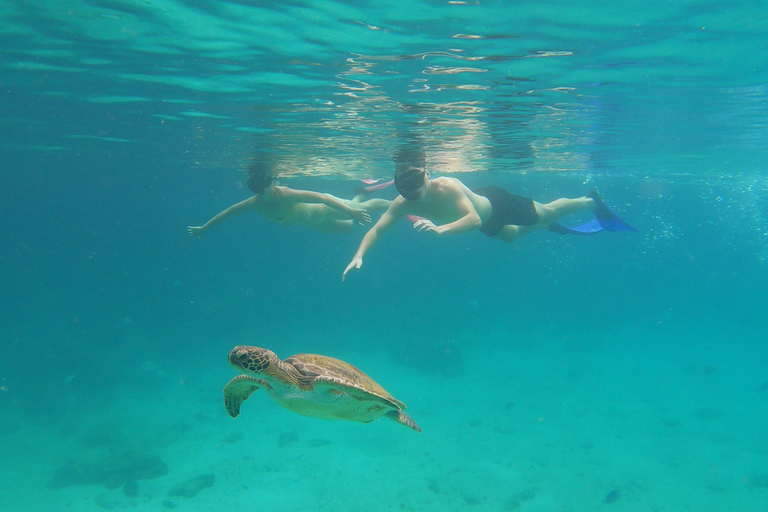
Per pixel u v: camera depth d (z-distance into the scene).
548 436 16.23
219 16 7.00
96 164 28.39
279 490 12.16
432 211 7.79
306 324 37.66
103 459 13.70
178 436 15.91
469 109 11.45
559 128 14.05
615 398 21.17
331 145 16.31
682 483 12.47
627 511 11.05
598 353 32.47
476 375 25.61
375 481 12.69
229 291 43.53
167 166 26.94
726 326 47.50
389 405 3.49
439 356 26.67
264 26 7.25
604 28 7.08
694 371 26.58
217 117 12.79
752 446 14.97
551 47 7.76
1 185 47.72
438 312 46.41
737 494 11.76
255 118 12.70
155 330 32.78
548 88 9.89
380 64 8.53
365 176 26.42
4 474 13.27
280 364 3.78
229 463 13.80
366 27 7.12
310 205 10.86
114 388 21.41
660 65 8.66
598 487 12.29
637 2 6.31
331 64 8.60
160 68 9.20
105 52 8.52
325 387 3.58
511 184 35.50
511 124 13.20
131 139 17.50
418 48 7.80
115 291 46.47
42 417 17.53
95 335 30.03
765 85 10.02
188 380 23.72
